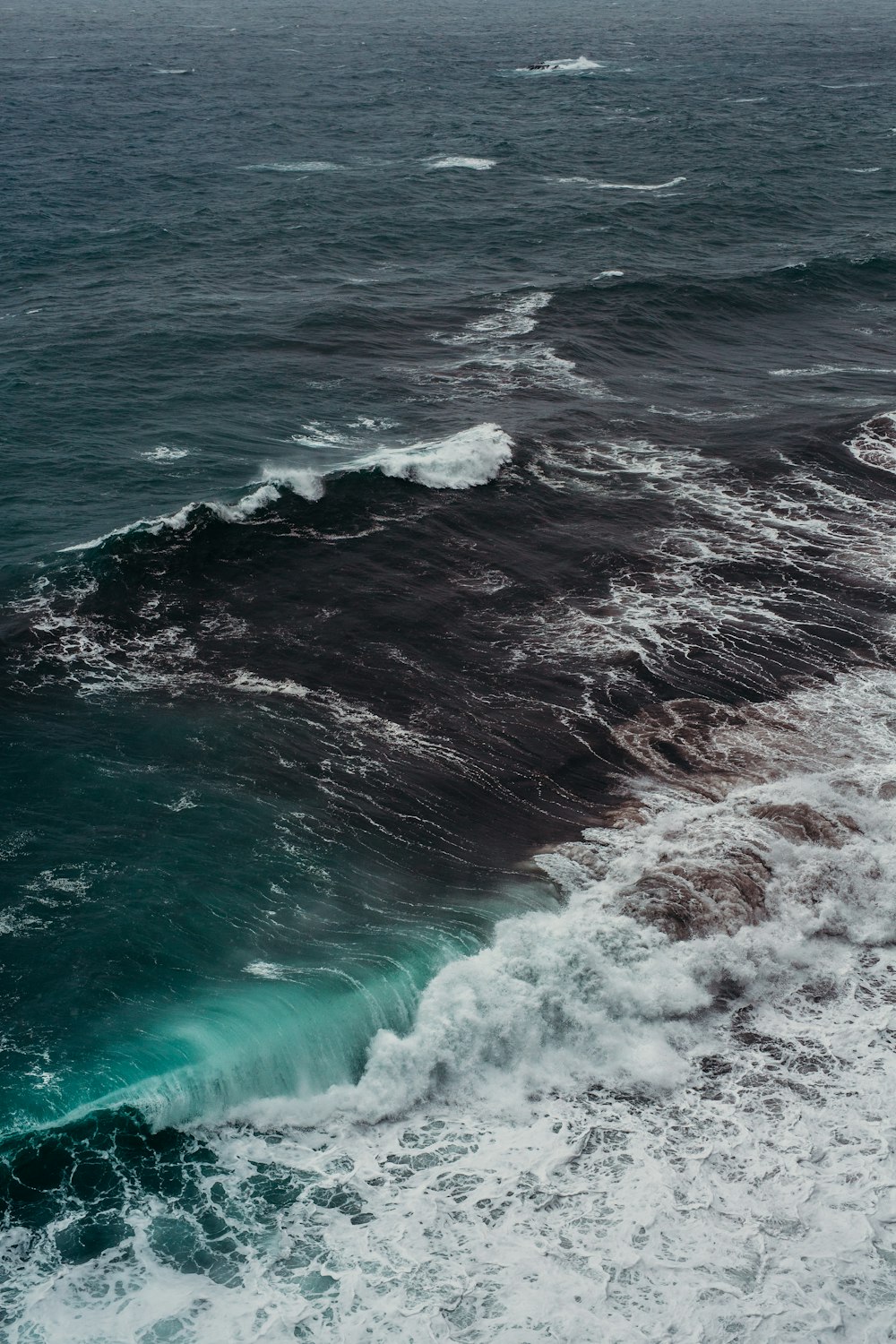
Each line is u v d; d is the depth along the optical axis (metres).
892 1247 13.16
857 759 20.97
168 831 19.00
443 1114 15.00
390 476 29.97
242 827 19.16
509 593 26.09
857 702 22.62
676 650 24.14
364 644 24.00
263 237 55.53
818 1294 12.68
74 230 56.47
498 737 21.53
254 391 36.34
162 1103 14.77
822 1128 14.65
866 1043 15.88
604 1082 15.39
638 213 61.16
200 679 22.69
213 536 27.16
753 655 24.06
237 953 16.83
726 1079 15.40
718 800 19.97
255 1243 13.30
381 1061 15.28
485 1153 14.42
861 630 25.03
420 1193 13.89
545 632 24.75
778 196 65.69
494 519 29.06
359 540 27.72
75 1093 14.77
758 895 17.80
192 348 39.81
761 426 34.78
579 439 33.59
